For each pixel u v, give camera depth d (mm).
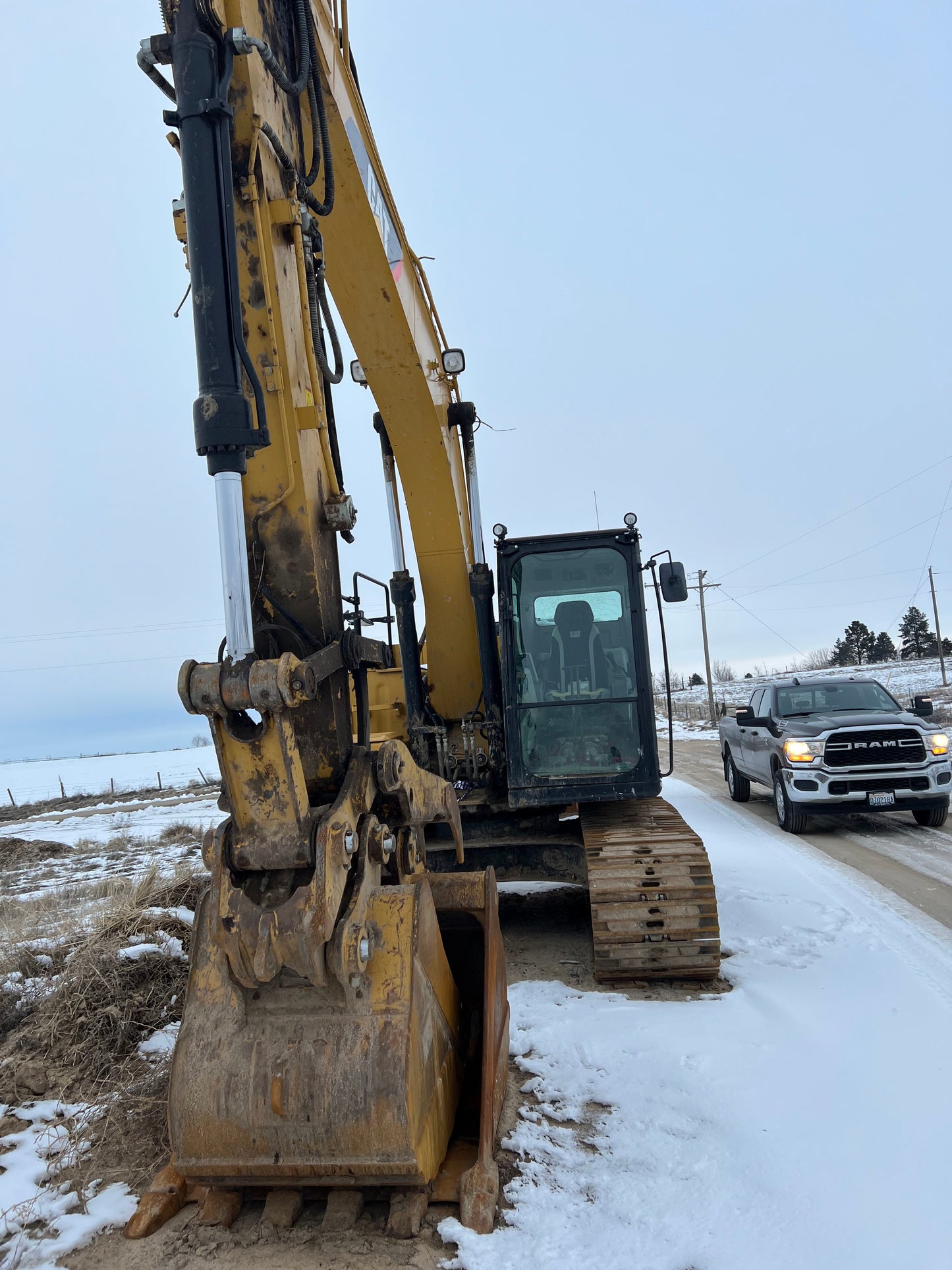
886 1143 3455
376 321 5340
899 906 6871
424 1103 3068
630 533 6645
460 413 6402
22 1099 4496
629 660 6586
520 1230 2994
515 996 5328
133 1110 4125
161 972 5391
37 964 5973
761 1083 3979
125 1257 3000
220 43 2986
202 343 2824
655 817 6719
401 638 6668
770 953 5891
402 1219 3012
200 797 26953
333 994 3053
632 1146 3529
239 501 2844
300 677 2826
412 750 6672
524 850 6641
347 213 4742
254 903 2936
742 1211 3086
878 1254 2826
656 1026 4695
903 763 10359
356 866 3186
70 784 52625
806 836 10375
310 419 3395
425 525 6328
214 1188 3234
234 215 2926
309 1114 2893
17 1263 3018
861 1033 4480
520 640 6695
